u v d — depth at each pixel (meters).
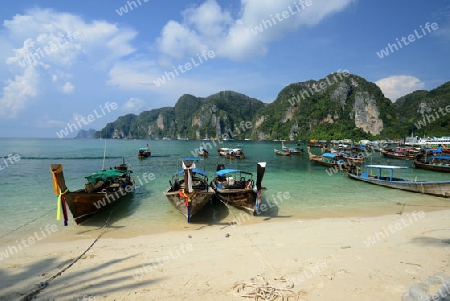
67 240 9.63
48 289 5.98
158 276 6.46
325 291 5.50
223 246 8.44
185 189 11.32
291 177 25.06
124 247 8.65
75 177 24.72
